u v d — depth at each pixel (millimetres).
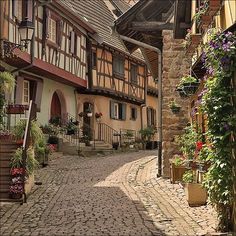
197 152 9477
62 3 20406
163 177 13141
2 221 7730
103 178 13523
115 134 27297
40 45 19250
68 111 24500
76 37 23812
